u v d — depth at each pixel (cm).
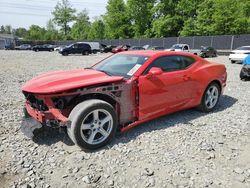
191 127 498
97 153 394
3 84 912
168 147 417
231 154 402
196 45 3962
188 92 534
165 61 502
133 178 338
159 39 4656
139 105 454
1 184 321
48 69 1468
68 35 8975
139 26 6375
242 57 1953
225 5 3994
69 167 359
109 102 434
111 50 4303
